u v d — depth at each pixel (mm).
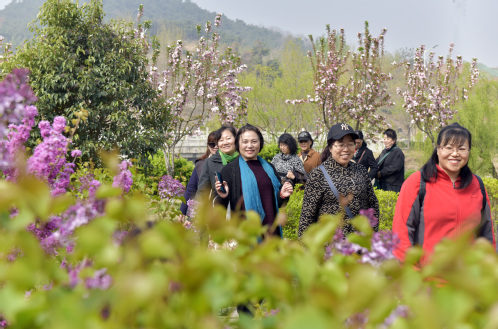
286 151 7168
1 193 707
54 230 1530
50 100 10312
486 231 3066
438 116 15531
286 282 628
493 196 7672
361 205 3797
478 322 604
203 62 13828
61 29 10742
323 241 804
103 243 702
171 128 13328
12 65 10484
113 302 628
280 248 793
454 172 3039
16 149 1737
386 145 8609
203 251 647
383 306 559
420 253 688
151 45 13836
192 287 625
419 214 3057
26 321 671
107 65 11102
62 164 2270
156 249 637
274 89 27688
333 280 672
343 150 3850
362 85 15656
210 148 5676
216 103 14164
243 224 819
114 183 1962
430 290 628
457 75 16578
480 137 17391
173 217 2936
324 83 15555
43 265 723
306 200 3893
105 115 10969
